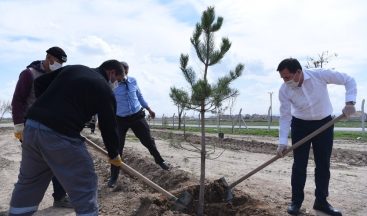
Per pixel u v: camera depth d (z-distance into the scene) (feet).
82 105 14.11
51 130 13.67
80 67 14.64
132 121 24.27
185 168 32.01
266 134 77.30
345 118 18.10
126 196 21.48
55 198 20.76
